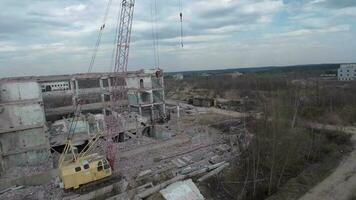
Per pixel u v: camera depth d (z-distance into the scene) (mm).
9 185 38281
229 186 36312
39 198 35031
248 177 36688
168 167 42188
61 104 64812
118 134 54969
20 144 44281
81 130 51656
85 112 64312
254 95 96750
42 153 45531
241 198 33188
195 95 137375
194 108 95438
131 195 34469
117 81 62000
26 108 44531
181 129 63719
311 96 77000
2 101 45250
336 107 72875
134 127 58000
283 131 41281
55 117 61188
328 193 31891
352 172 36781
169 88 176625
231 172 39250
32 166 43688
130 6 47594
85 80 66500
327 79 162750
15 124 43906
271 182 34438
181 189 32688
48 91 60812
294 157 39625
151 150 49500
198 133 60062
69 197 34906
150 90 70812
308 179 35281
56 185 38000
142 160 45219
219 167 41031
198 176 39000
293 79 128125
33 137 44969
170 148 50406
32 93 47531
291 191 32812
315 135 48094
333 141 49656
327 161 40750
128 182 37938
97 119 53094
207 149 49469
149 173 40281
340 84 122000
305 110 66688
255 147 39562
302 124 53812
